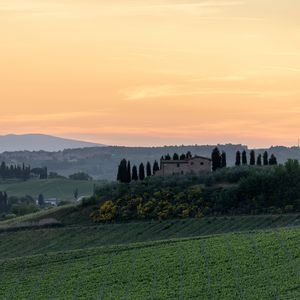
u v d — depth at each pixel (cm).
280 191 17838
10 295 11738
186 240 13712
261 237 13000
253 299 10006
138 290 11100
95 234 16800
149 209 17750
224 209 17575
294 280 10588
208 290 10638
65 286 11831
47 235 17012
